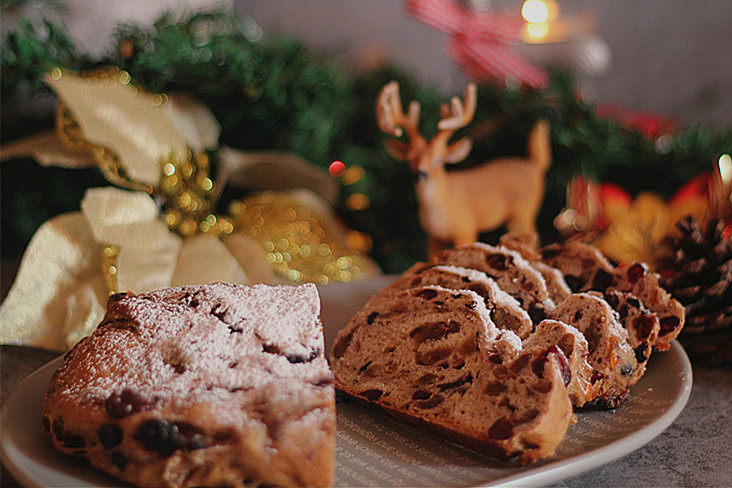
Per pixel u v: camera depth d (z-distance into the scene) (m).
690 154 0.64
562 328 0.40
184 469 0.35
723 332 0.50
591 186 0.63
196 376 0.37
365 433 0.41
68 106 0.51
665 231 0.58
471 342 0.41
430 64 0.90
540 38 0.66
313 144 0.61
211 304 0.40
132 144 0.52
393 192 0.64
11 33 0.54
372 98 0.64
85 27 0.64
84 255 0.50
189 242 0.52
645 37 0.96
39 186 0.59
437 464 0.39
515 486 0.36
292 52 0.60
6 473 0.40
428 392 0.41
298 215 0.61
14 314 0.48
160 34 0.56
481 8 0.65
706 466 0.41
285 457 0.35
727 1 0.94
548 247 0.49
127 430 0.35
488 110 0.63
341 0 0.87
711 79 0.96
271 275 0.52
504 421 0.38
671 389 0.43
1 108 0.58
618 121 0.65
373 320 0.44
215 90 0.57
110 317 0.40
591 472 0.40
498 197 0.59
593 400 0.42
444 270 0.45
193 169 0.55
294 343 0.38
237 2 0.84
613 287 0.47
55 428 0.37
